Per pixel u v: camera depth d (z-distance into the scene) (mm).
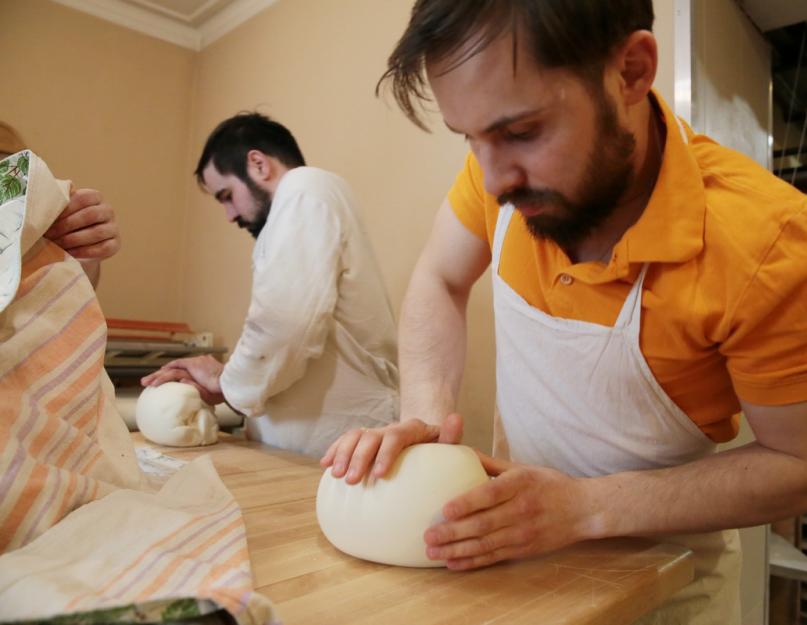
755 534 1041
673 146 463
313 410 1070
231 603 275
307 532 550
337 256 1010
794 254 414
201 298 2154
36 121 1916
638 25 380
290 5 1890
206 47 2293
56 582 319
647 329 496
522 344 608
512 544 461
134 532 418
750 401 461
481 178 683
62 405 492
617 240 513
